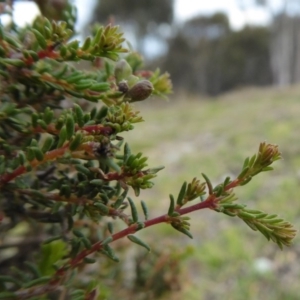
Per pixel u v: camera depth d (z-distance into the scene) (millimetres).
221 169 904
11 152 101
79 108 91
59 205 101
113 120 89
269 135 1074
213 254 554
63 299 128
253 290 495
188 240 605
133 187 95
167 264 214
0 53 102
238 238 595
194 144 1159
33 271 111
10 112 100
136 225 96
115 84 108
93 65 133
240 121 1321
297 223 621
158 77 144
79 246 104
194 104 2080
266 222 94
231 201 95
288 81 2967
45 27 95
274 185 758
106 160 90
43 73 99
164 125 1489
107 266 182
